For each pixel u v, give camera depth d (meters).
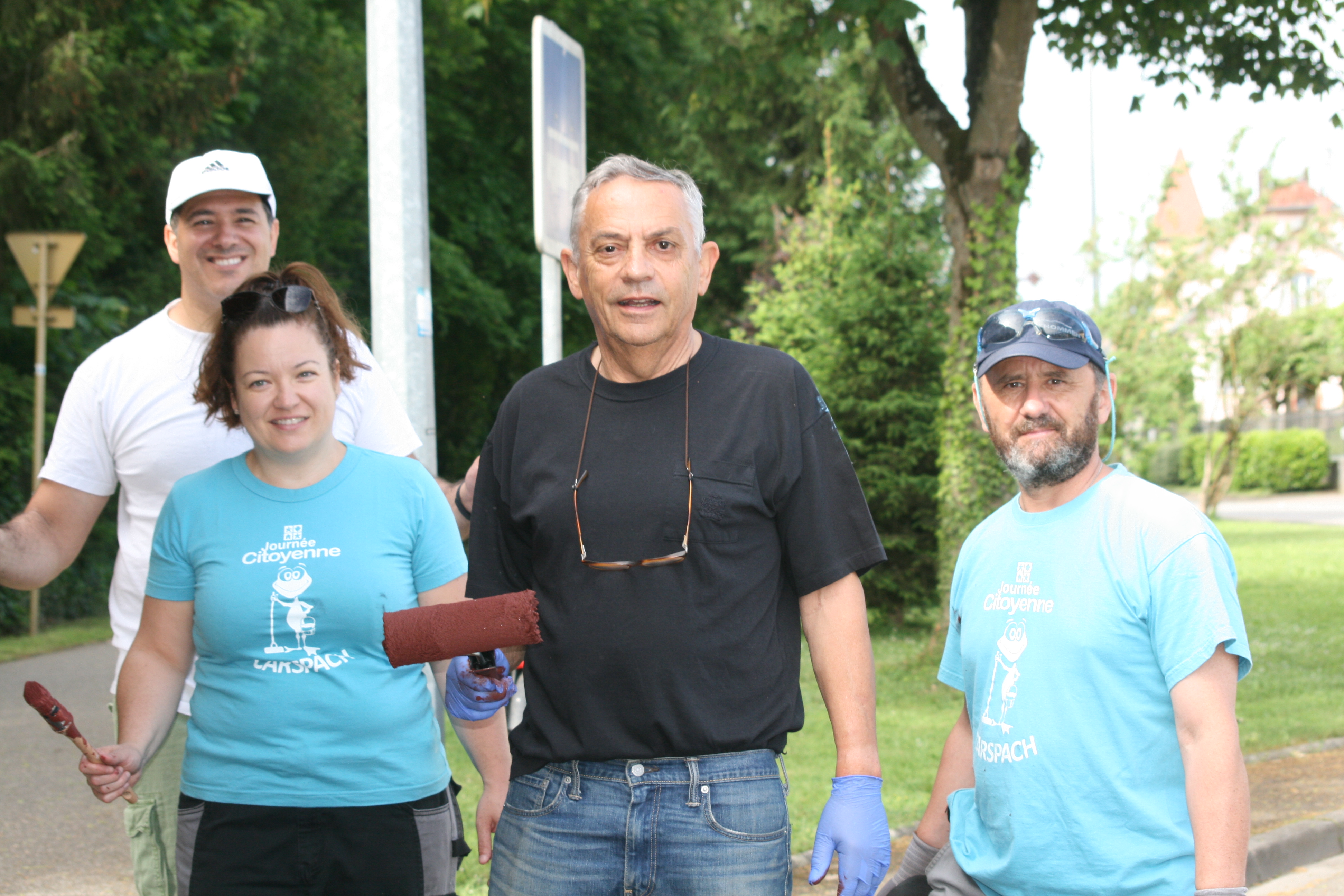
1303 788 6.11
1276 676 9.34
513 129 19.67
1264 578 16.30
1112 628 2.40
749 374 2.54
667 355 2.56
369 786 2.51
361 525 2.57
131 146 12.78
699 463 2.46
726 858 2.39
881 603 12.80
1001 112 9.49
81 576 12.64
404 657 2.28
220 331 2.55
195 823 2.56
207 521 2.59
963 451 9.94
